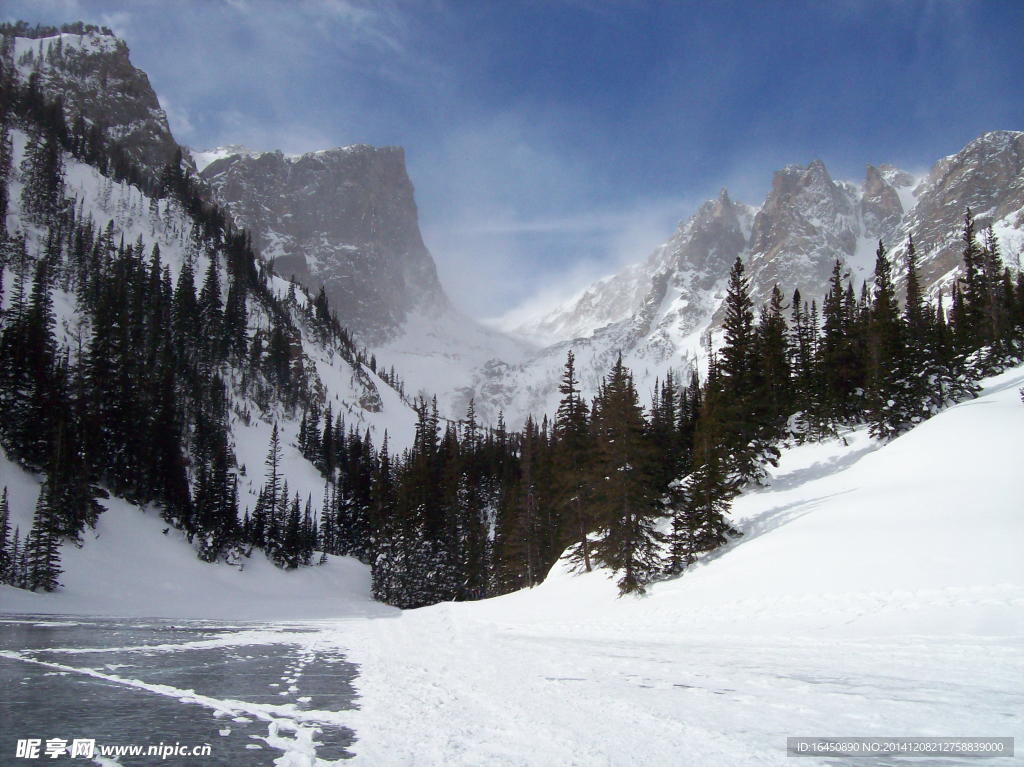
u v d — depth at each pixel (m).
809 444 54.12
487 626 34.84
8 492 70.69
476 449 129.75
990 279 68.19
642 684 14.32
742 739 9.47
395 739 9.80
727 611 27.58
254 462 128.75
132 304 125.19
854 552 28.88
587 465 55.72
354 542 124.12
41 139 169.50
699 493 39.12
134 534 82.69
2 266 115.56
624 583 37.84
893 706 11.34
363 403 196.12
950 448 39.03
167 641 27.14
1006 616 19.38
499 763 8.49
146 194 189.75
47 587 59.69
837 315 72.56
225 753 9.09
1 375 77.31
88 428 81.62
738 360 53.25
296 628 38.06
